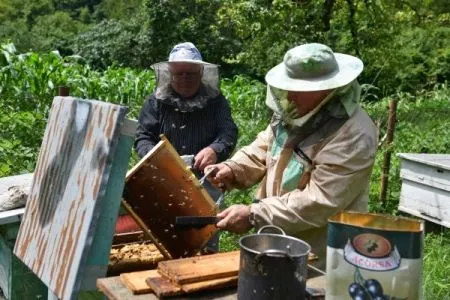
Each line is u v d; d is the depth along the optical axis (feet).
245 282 5.36
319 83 7.47
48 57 32.55
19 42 123.34
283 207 7.52
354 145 7.50
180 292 5.86
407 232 4.95
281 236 5.88
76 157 7.72
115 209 6.98
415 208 20.68
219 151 11.78
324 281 6.35
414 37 70.54
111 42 93.09
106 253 6.97
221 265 6.35
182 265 6.30
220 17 52.01
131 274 6.37
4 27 134.51
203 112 12.50
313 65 7.54
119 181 6.98
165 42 89.97
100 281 6.36
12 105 27.96
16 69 28.53
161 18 88.94
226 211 7.61
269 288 5.23
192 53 12.14
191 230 8.07
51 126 9.13
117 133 6.90
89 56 93.56
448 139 30.30
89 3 177.68
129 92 32.53
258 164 9.14
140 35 91.66
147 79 35.04
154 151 7.45
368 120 7.82
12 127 22.82
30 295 9.61
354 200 7.84
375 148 7.69
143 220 8.07
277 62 47.32
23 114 23.84
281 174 8.26
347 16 50.60
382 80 54.39
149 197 7.96
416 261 4.99
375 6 50.06
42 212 8.36
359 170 7.50
